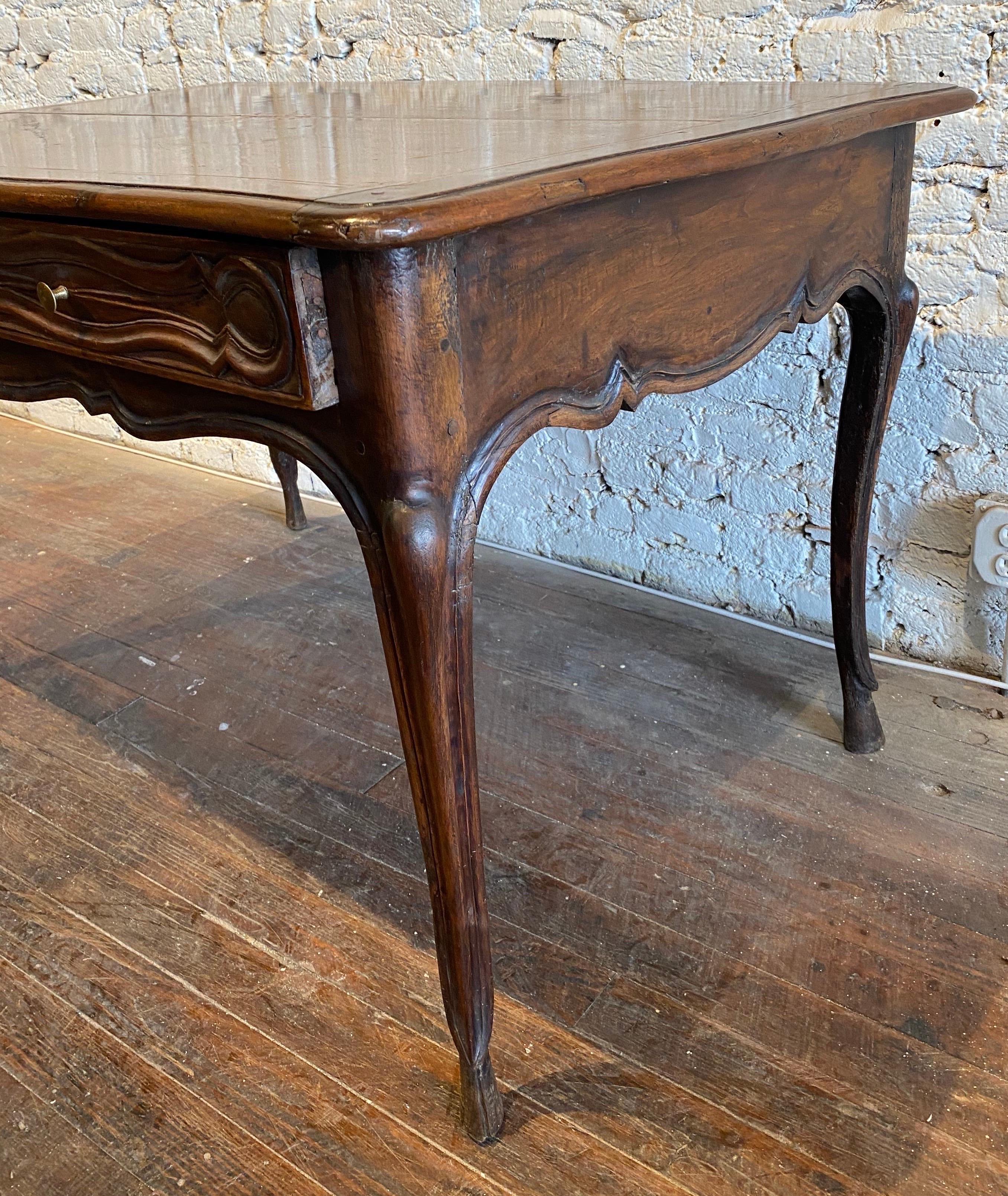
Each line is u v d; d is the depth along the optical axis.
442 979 0.86
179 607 1.74
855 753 1.33
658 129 0.86
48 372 0.93
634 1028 0.99
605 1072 0.95
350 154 0.82
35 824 1.28
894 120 0.95
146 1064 0.97
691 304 0.87
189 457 2.31
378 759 1.36
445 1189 0.86
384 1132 0.90
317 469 0.73
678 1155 0.87
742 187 0.88
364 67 1.69
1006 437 1.33
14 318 0.85
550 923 1.10
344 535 1.98
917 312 1.23
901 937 1.07
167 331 0.73
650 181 0.72
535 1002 1.02
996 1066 0.93
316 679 1.53
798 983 1.02
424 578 0.69
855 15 1.26
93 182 0.74
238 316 0.68
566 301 0.75
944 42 1.21
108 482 2.25
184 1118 0.92
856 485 1.21
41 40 2.08
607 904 1.12
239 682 1.54
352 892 1.16
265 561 1.88
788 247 0.96
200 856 1.21
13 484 2.25
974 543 1.37
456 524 0.71
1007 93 1.19
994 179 1.23
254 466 2.21
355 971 1.06
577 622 1.64
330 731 1.42
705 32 1.36
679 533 1.66
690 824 1.23
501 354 0.71
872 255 1.09
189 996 1.04
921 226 1.29
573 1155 0.88
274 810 1.28
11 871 1.21
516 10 1.50
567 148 0.78
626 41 1.42
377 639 1.63
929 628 1.48
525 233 0.69
